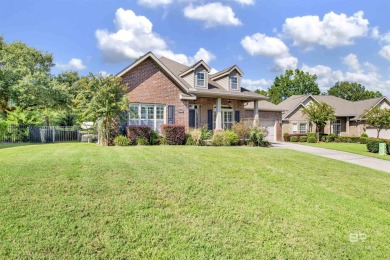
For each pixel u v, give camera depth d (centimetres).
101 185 582
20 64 2264
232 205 529
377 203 617
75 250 351
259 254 369
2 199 479
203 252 366
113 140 1563
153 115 1773
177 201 530
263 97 2192
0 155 905
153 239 390
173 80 1842
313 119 2939
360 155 1658
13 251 340
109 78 1497
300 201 583
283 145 2264
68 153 979
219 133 1798
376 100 3306
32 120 2230
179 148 1314
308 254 377
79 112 1903
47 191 529
